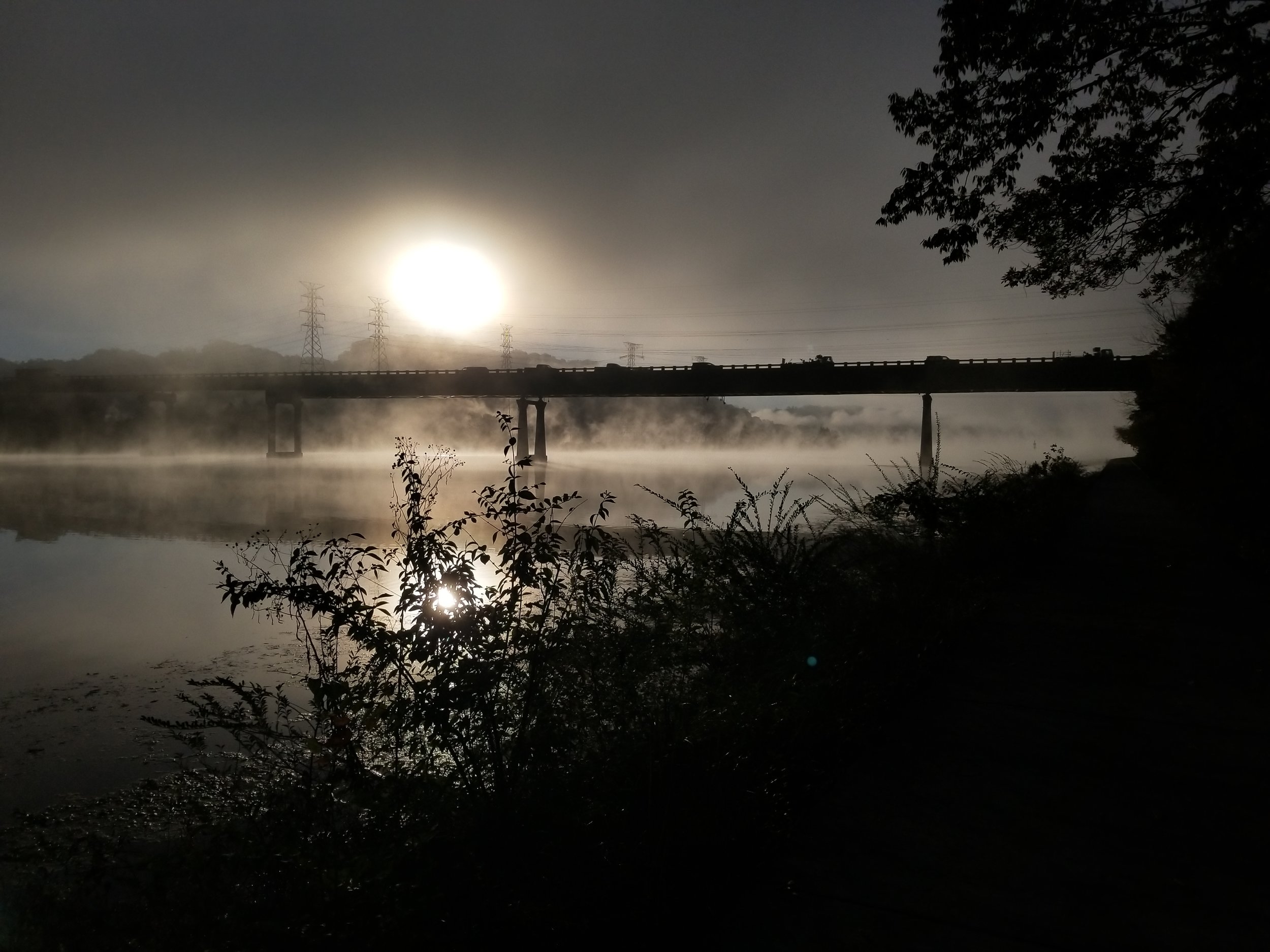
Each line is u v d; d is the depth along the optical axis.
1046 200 14.52
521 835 4.11
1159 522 19.45
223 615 15.00
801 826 4.49
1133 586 11.19
